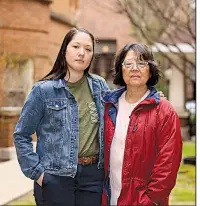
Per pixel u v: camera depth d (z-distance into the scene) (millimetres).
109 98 3111
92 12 21047
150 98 2957
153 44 12344
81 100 3193
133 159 2934
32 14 12641
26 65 12656
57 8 15117
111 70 3330
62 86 3152
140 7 12742
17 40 12391
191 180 8812
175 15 12852
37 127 3230
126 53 3092
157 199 2904
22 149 3184
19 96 12344
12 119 11156
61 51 3240
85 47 3186
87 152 3154
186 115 16625
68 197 3143
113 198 3082
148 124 2932
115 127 3053
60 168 3115
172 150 2875
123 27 21609
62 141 3119
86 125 3164
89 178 3178
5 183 8344
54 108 3133
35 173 3143
